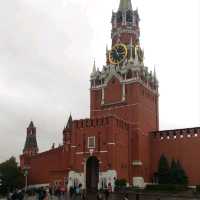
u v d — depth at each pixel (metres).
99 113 128.25
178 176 113.00
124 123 114.94
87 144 110.12
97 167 113.44
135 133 118.62
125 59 131.00
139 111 121.31
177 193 92.75
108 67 131.38
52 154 130.88
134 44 135.75
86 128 111.69
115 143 107.25
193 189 99.31
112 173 103.31
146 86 129.38
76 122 113.94
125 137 114.31
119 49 132.88
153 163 123.56
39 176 131.75
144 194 89.62
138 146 116.94
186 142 120.12
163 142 124.00
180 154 120.19
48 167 130.38
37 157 134.25
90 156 108.81
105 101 127.94
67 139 128.75
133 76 124.88
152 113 131.75
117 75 127.56
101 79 131.25
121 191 95.31
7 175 137.25
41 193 59.59
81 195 81.19
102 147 107.31
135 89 123.19
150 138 126.31
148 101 129.75
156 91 137.12
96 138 109.06
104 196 78.44
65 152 127.38
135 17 140.00
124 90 124.75
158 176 116.56
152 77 136.12
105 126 108.50
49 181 127.56
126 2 141.62
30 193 100.44
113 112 125.06
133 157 116.50
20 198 55.38
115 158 105.88
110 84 128.50
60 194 87.44
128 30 137.12
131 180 113.75
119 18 139.75
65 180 122.56
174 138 122.56
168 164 118.25
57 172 126.00
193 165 117.19
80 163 109.81
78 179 108.69
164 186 100.69
